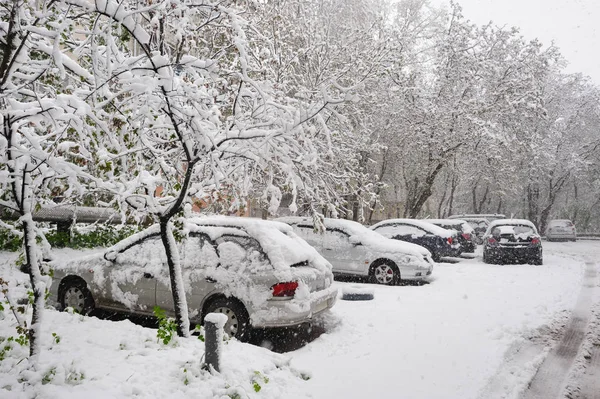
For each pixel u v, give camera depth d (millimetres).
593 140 37250
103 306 6887
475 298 9516
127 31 4520
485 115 21031
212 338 4402
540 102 20094
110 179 4531
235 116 5047
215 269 6246
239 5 5906
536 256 15367
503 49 21969
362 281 11734
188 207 5504
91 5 4172
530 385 5102
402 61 16906
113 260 6934
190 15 5461
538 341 6789
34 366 4047
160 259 6645
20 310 4250
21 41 4180
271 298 5867
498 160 21734
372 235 11617
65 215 10070
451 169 24719
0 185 4219
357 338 6469
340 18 19203
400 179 26453
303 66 14664
